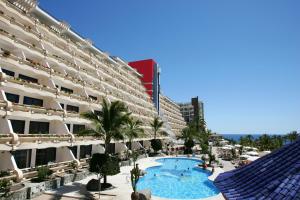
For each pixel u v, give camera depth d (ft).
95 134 81.61
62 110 97.19
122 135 82.58
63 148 96.78
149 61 283.59
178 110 445.78
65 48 122.83
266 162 27.45
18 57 82.99
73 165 90.99
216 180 30.55
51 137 85.25
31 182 70.59
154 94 279.49
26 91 82.48
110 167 75.10
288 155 25.48
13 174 64.59
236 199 22.97
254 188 23.56
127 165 125.59
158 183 100.63
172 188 93.09
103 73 164.96
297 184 19.54
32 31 97.50
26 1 110.32
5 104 70.08
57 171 83.05
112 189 75.61
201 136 221.46
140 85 262.47
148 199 65.51
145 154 163.32
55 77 102.68
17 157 82.53
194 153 196.85
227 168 120.26
